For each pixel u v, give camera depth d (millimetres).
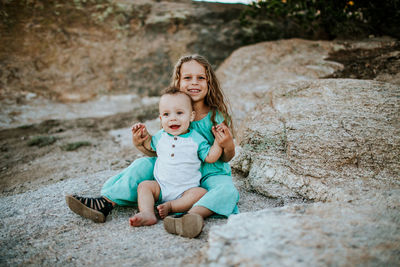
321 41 6172
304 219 1719
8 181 3523
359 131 2746
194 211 2066
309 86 3750
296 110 3273
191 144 2324
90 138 4949
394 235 1527
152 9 7203
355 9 6000
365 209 1819
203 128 2537
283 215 1787
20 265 1804
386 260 1347
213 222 2143
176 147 2312
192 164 2324
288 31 6969
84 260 1787
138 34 6867
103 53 6637
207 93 2613
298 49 5918
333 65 5066
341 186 2264
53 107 6062
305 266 1316
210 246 1525
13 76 6137
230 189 2252
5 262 1838
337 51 5605
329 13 5961
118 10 6871
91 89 6457
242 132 3352
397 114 2926
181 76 2607
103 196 2338
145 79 6684
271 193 2549
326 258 1360
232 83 5441
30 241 2047
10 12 6266
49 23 6461
